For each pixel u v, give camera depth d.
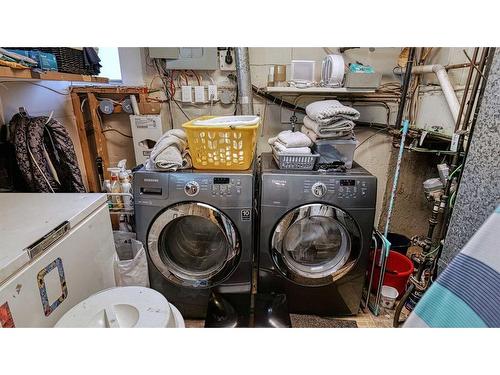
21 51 1.30
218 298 1.67
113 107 2.20
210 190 1.57
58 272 0.96
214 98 2.31
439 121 2.02
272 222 1.64
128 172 1.79
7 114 1.66
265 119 2.41
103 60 2.35
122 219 1.80
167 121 2.41
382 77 2.32
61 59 1.62
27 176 1.57
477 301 0.76
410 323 0.87
